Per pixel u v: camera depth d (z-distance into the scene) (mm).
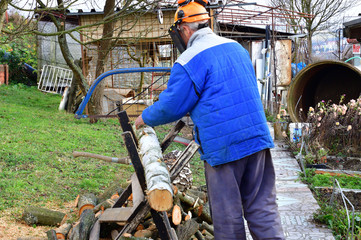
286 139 9445
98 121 10539
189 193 4734
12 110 10180
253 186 2963
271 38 14461
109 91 11484
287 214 5051
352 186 6207
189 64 2814
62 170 6129
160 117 2873
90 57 11711
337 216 4711
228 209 2863
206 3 3113
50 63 16391
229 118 2809
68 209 4824
